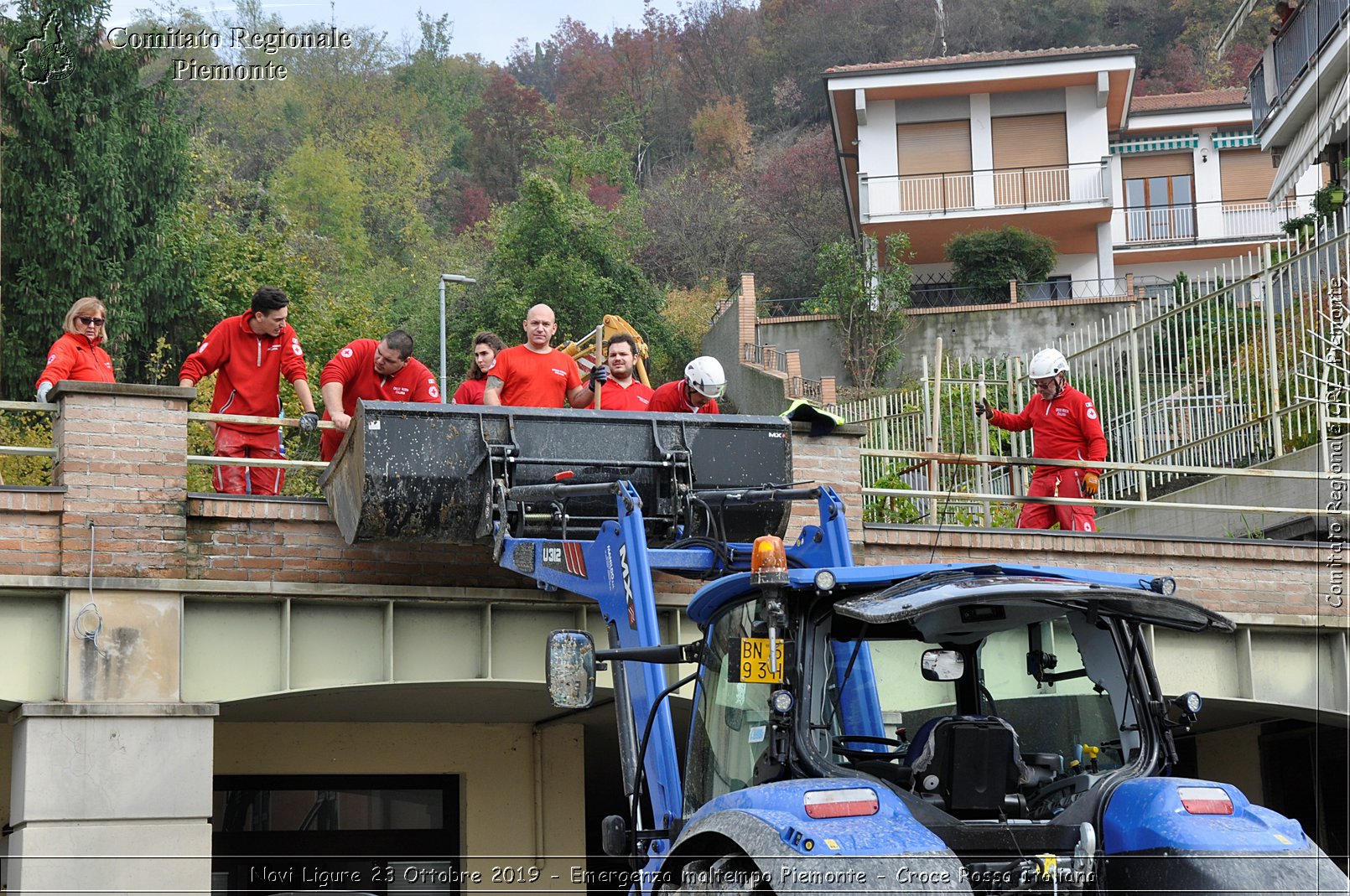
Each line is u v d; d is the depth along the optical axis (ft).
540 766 45.62
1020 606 19.07
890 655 19.25
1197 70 219.61
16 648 30.71
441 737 45.03
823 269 114.62
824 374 113.39
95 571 31.09
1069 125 127.44
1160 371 54.60
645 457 29.89
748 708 19.34
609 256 149.59
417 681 34.14
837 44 252.62
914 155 129.08
